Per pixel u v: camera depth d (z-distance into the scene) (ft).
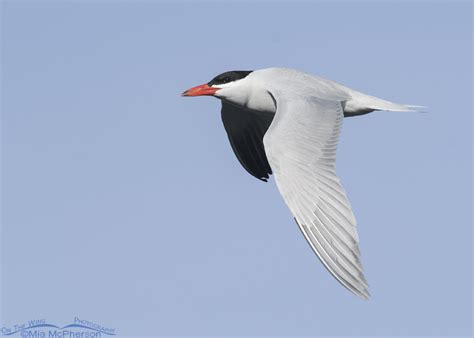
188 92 57.21
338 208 42.01
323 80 54.13
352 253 40.91
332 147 44.98
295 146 44.37
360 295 40.27
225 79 56.80
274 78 54.70
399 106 54.19
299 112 47.24
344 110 53.88
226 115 60.18
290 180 43.16
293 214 42.39
